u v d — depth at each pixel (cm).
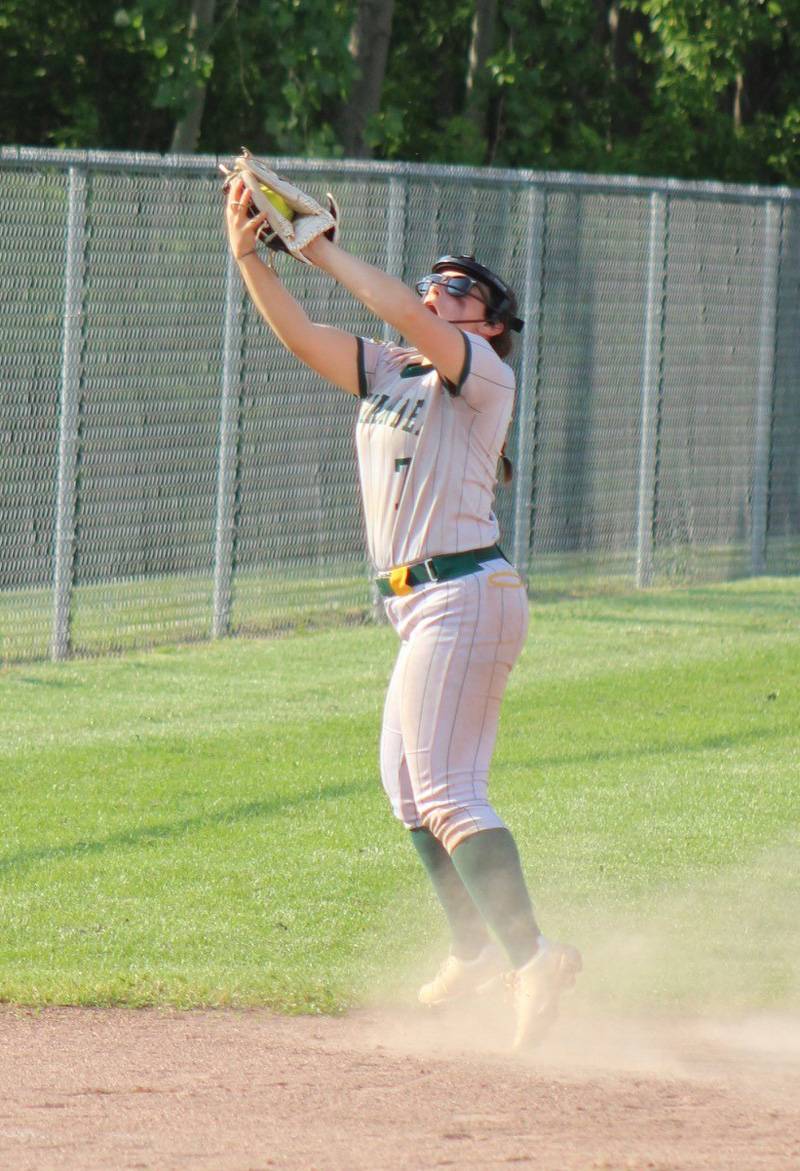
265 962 2000
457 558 1619
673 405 5328
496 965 1758
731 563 5528
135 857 2467
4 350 4053
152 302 4247
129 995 1823
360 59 6209
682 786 2917
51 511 4134
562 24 8194
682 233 5281
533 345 4959
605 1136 1295
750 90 8894
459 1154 1237
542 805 2783
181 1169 1203
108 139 7875
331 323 4550
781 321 5578
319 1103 1400
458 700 1622
